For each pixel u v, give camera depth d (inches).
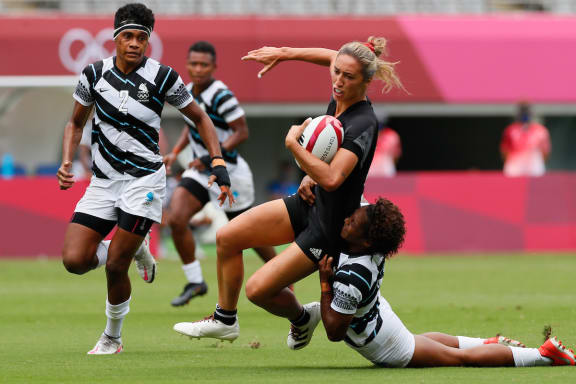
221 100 1407.5
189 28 3085.6
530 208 2669.8
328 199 885.2
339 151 871.1
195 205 1421.0
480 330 1182.9
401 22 3201.3
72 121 991.6
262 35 3110.2
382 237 829.8
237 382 796.0
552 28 3267.7
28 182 2496.3
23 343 1102.4
